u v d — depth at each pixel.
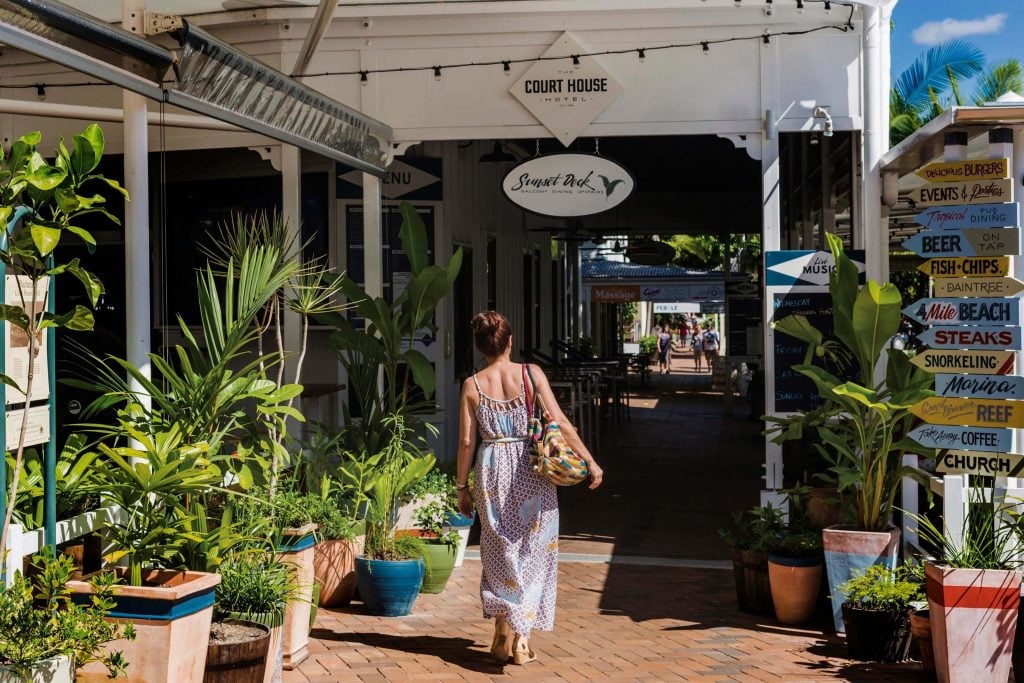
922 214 6.04
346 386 10.60
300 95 6.59
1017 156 5.88
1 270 3.85
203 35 5.17
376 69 8.76
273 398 5.02
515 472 5.68
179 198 10.85
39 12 4.10
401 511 7.81
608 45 8.58
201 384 4.90
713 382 30.00
